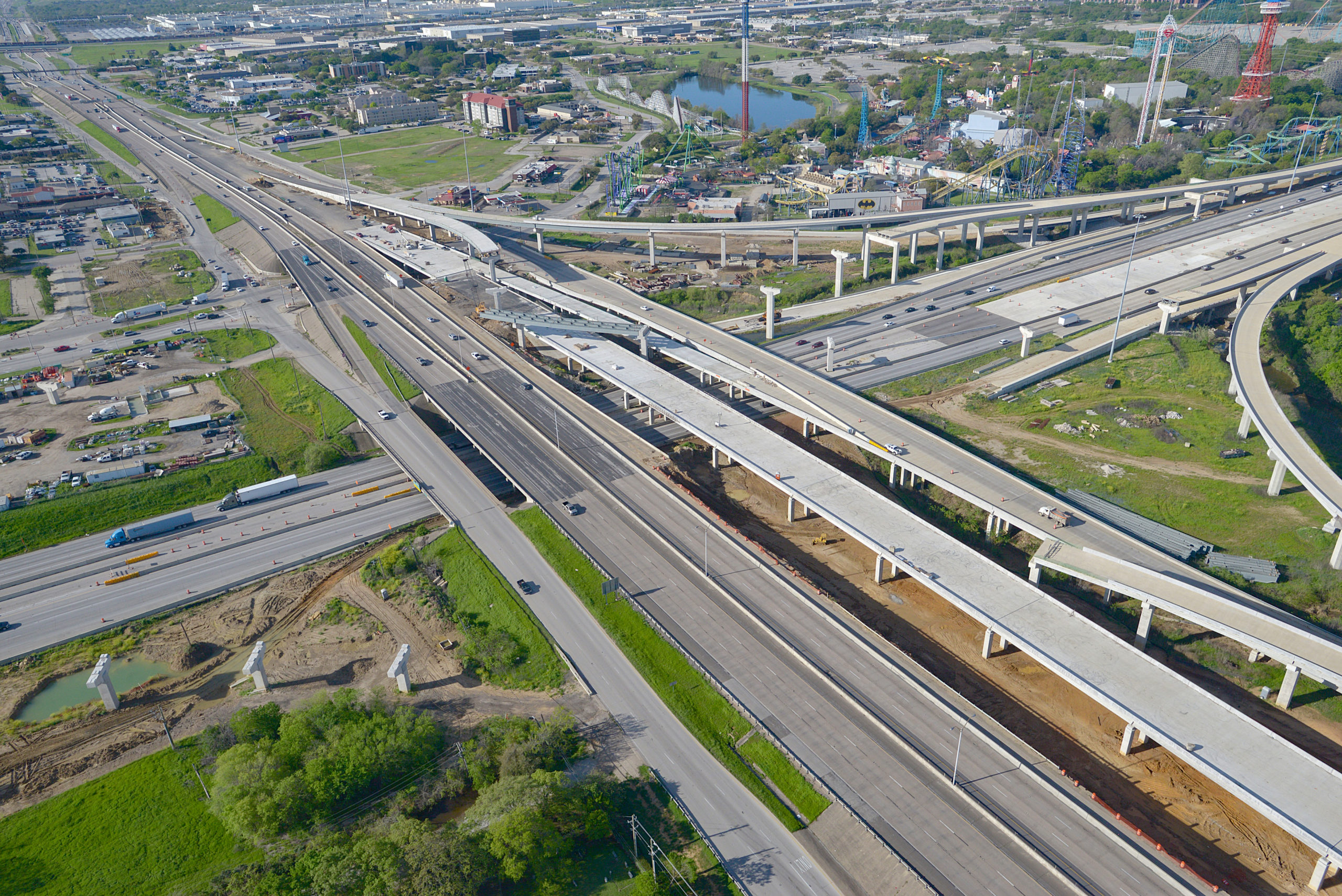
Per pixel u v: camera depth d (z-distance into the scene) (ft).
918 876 323.16
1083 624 421.59
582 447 631.56
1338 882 326.65
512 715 412.36
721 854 339.57
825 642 437.99
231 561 547.08
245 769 374.02
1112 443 618.03
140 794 388.16
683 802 361.30
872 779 364.38
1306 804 325.42
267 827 353.92
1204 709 370.12
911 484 599.98
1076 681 386.73
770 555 505.25
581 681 424.87
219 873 348.38
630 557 510.58
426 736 392.88
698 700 410.72
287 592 517.55
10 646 480.64
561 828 349.00
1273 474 545.44
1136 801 366.63
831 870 331.36
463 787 380.37
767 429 616.80
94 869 354.54
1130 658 399.65
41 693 452.76
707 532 529.45
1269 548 500.74
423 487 597.93
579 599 482.69
